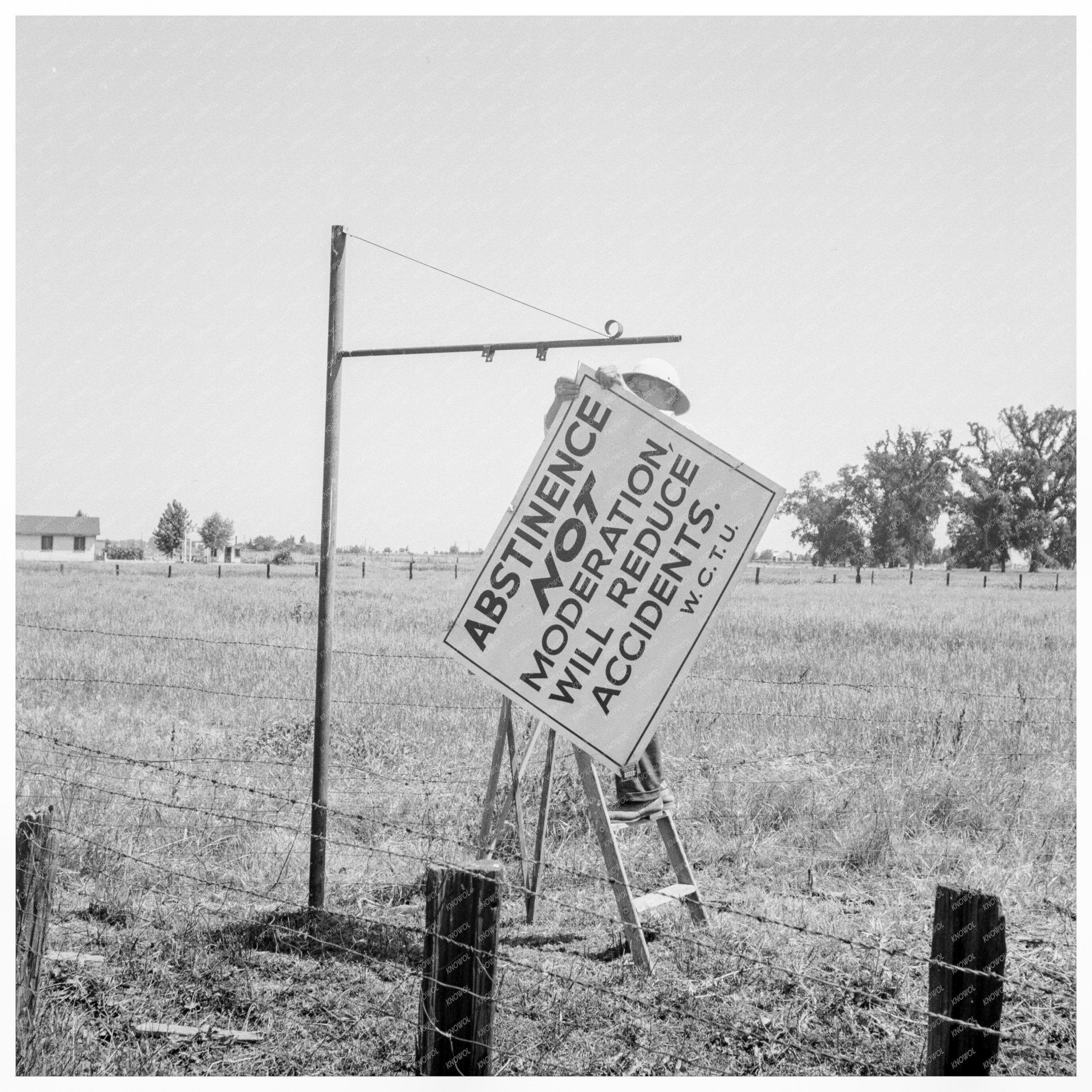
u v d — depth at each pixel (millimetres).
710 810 6469
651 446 4770
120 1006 3885
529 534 4742
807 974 4344
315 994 4039
